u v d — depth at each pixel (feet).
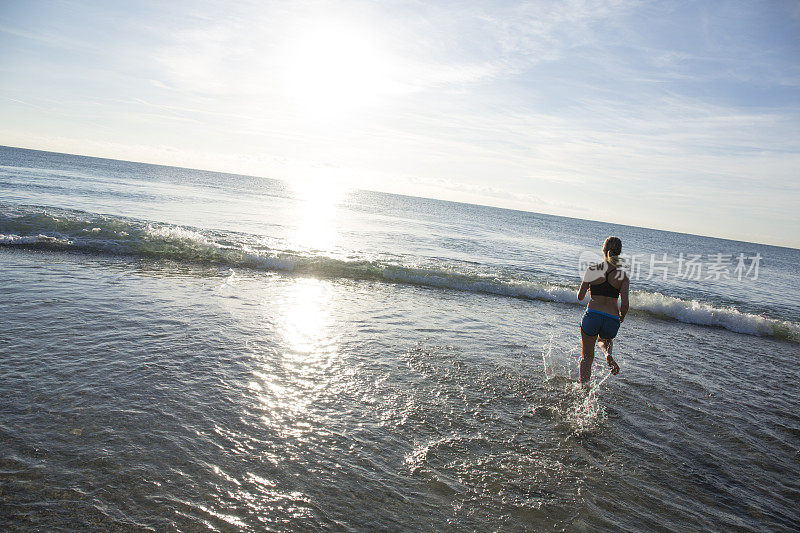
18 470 8.54
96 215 47.62
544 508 9.52
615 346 24.52
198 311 20.97
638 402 16.48
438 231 102.63
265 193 187.11
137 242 35.50
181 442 10.28
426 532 8.34
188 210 74.13
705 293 54.44
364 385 14.98
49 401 11.30
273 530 7.93
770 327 34.53
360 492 9.31
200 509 8.22
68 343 15.23
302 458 10.30
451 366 17.78
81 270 26.37
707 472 12.00
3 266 25.03
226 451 10.18
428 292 33.45
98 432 10.21
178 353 15.58
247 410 12.25
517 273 48.47
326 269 36.40
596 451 12.36
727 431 14.89
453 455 11.25
